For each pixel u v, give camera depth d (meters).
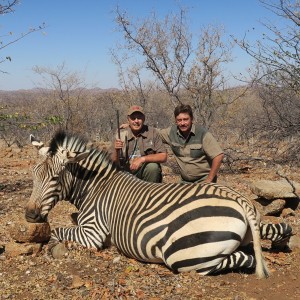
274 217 5.88
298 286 3.73
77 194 4.72
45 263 4.28
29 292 3.70
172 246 3.78
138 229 4.00
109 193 4.52
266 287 3.69
